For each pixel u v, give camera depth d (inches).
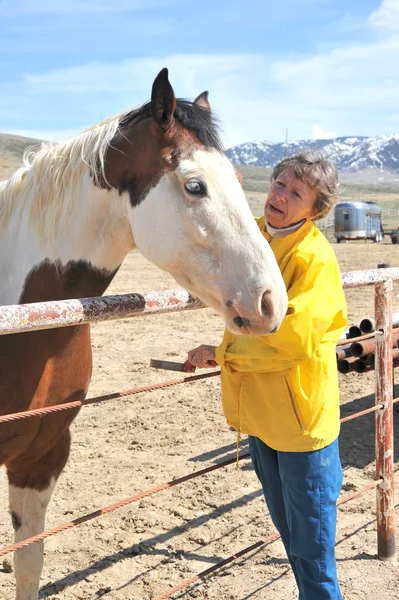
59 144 103.3
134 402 249.3
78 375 106.6
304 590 94.2
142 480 177.3
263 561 133.3
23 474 109.0
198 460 191.6
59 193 100.7
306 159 89.2
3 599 125.2
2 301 106.7
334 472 91.4
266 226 94.1
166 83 87.8
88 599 121.6
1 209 109.9
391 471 130.6
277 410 89.1
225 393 96.3
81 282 102.3
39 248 102.5
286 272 88.0
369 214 1573.6
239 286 83.8
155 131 90.5
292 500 91.0
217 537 144.9
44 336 97.8
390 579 124.4
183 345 342.6
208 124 92.0
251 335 85.7
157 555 137.6
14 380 97.5
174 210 88.7
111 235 100.7
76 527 150.1
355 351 177.9
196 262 87.8
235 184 89.4
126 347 339.9
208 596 120.9
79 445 205.3
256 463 100.0
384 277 124.6
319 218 93.4
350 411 235.1
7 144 5895.7
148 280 644.1
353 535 143.1
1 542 146.3
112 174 96.6
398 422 228.4
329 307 85.4
